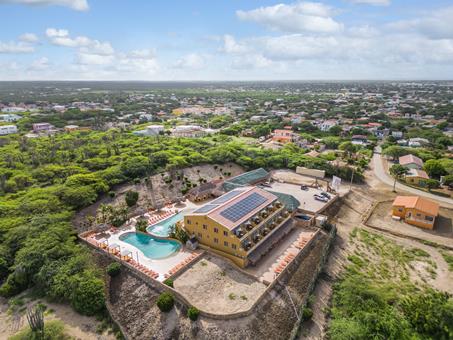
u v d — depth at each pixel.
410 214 75.75
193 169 99.12
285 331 42.81
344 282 51.47
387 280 55.59
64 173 86.19
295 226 69.44
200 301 44.25
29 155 108.62
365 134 176.25
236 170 108.88
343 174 105.38
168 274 49.03
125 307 44.50
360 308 45.50
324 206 78.19
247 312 42.25
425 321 40.78
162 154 99.25
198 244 58.09
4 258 52.69
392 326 40.28
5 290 48.34
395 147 134.38
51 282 47.19
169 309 42.59
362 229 73.31
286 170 114.31
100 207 70.31
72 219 64.56
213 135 168.62
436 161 111.31
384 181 106.25
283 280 50.62
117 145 119.50
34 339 38.91
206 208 61.22
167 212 74.31
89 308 44.25
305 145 151.25
